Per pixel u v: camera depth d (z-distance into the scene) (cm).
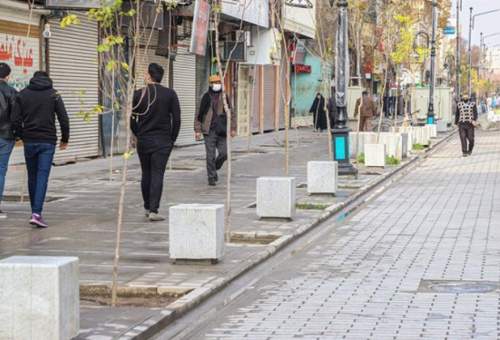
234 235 1434
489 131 5953
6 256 1219
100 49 1036
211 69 4016
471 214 1755
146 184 1569
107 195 1939
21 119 1446
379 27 5066
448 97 6088
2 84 1483
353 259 1269
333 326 890
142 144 1535
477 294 1028
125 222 1545
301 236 1479
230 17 3591
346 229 1565
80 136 2738
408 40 3906
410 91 5869
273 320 920
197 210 1180
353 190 2142
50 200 1842
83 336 810
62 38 2600
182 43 3578
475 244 1389
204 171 2566
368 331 868
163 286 1036
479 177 2578
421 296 1021
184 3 2994
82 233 1423
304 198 1964
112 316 892
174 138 1547
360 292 1049
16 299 751
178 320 923
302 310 962
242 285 1097
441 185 2347
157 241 1355
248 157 3142
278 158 3103
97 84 2811
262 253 1275
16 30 2348
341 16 2447
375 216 1738
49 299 749
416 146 3762
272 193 1598
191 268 1159
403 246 1377
